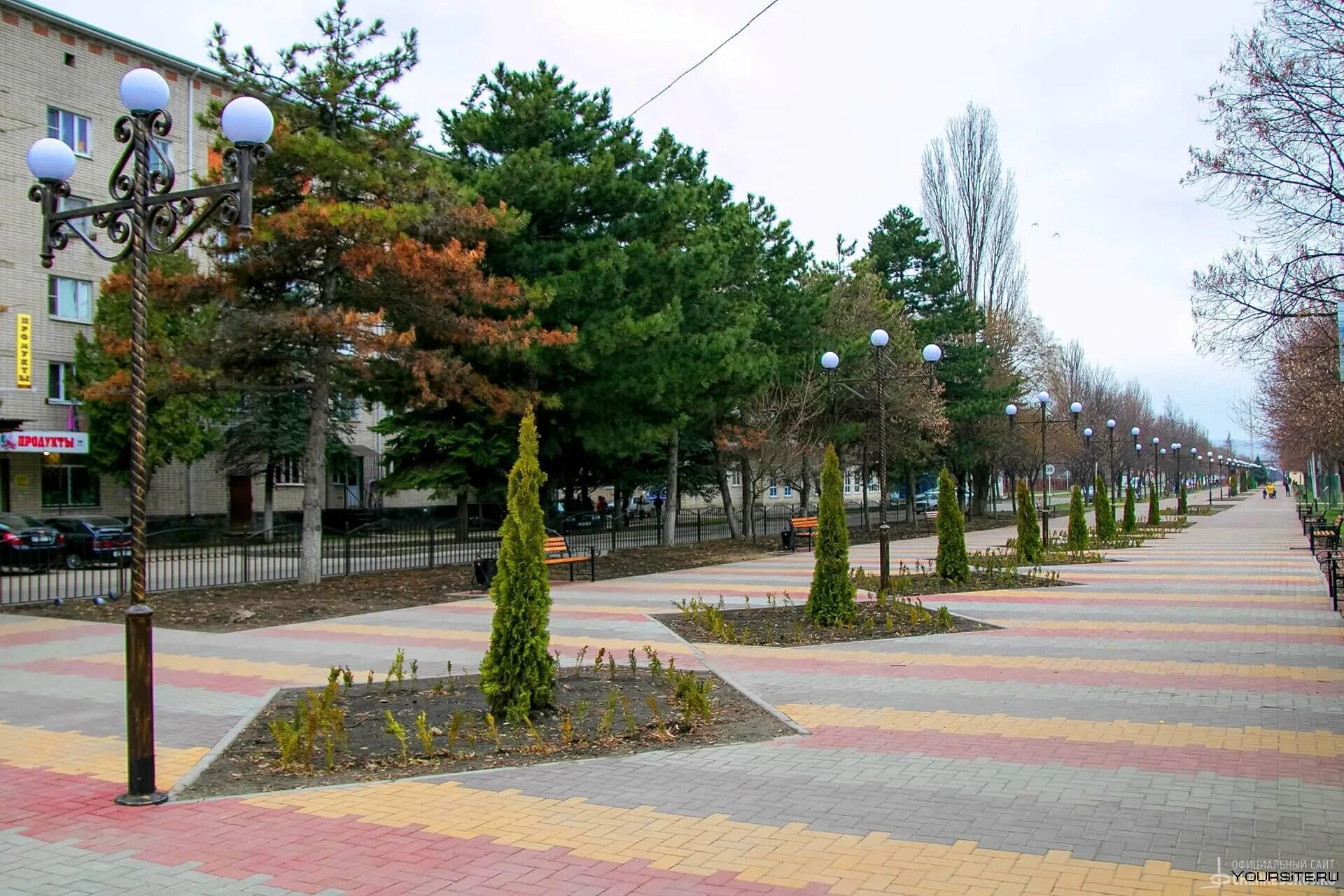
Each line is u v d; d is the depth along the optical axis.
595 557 23.89
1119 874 4.84
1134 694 9.09
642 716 8.41
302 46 17.73
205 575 21.16
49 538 23.88
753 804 6.04
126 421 29.84
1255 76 13.73
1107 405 69.50
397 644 12.51
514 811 5.96
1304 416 26.67
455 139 22.80
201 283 16.81
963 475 47.69
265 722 8.37
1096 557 24.44
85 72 32.72
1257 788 6.18
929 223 49.53
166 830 5.69
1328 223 14.12
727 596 17.45
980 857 5.09
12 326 30.80
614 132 23.27
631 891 4.74
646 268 21.88
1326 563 19.39
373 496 43.75
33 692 9.73
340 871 5.05
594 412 23.47
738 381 25.64
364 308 18.55
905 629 13.12
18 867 5.14
